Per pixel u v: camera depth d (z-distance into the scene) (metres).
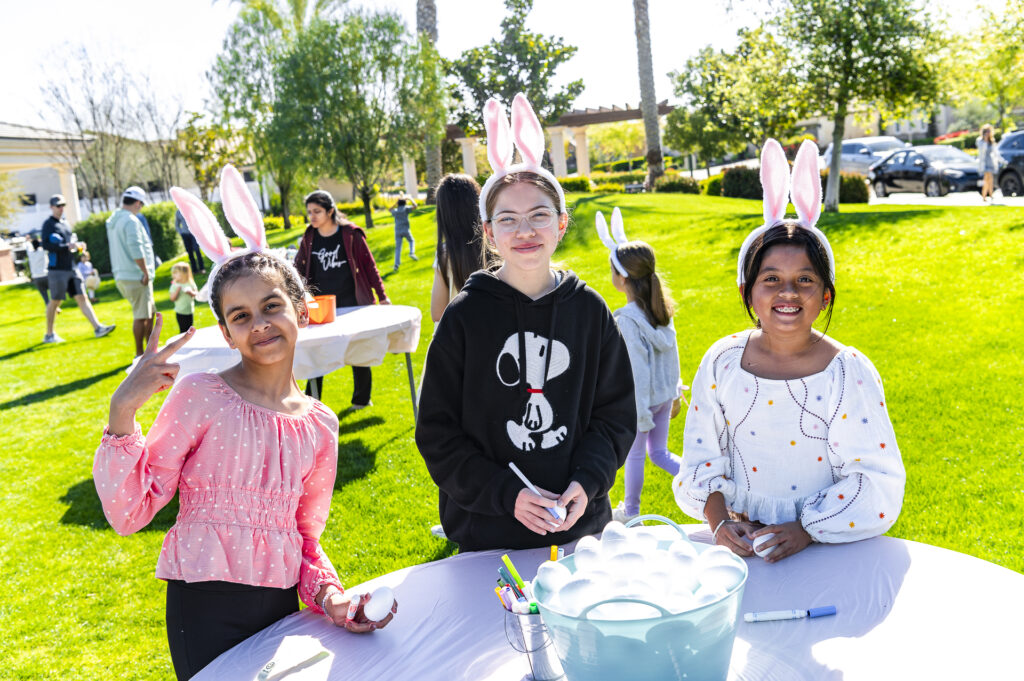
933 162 16.75
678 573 1.29
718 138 27.39
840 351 1.86
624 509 3.72
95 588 3.74
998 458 4.00
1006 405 4.64
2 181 29.73
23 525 4.57
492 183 1.98
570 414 1.95
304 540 1.86
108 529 4.45
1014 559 3.10
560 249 12.05
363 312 5.22
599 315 2.02
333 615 1.64
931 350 5.72
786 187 1.91
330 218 5.60
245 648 1.58
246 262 1.79
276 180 23.05
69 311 14.11
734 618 1.21
